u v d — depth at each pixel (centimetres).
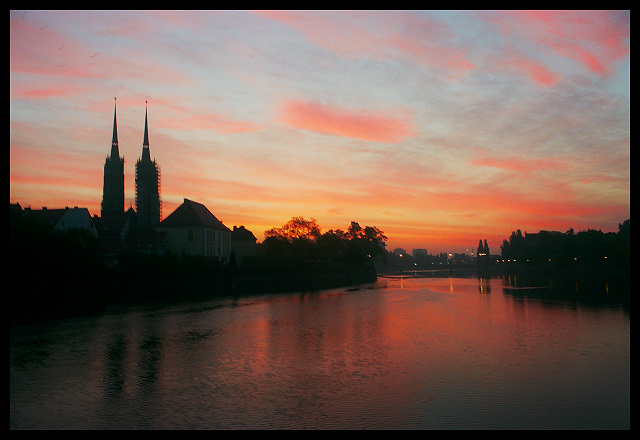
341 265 16075
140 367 3491
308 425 2409
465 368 3394
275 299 8931
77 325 5384
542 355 3769
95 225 11644
